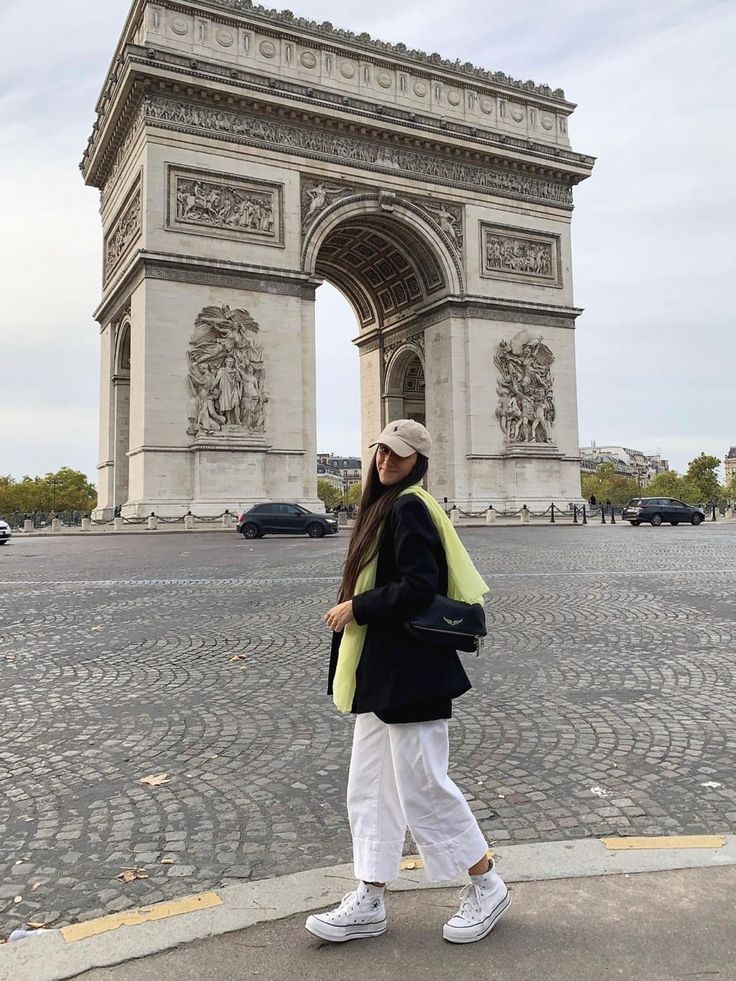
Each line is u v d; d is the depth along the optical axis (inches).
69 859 230.1
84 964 171.8
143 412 2030.0
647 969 164.6
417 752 183.3
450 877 180.4
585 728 349.7
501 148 2600.9
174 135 2126.0
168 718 371.2
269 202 2250.2
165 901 203.6
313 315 2297.0
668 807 261.0
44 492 5925.2
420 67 2518.5
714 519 3336.6
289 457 2192.4
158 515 2016.5
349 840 240.8
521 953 172.6
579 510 2600.9
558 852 221.0
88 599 757.9
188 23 2167.8
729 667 462.0
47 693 418.3
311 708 386.6
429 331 2711.6
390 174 2460.6
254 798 275.0
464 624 184.5
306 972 167.8
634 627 591.2
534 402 2610.7
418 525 186.1
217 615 658.2
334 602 725.9
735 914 185.5
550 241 2736.2
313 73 2347.4
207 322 2112.5
